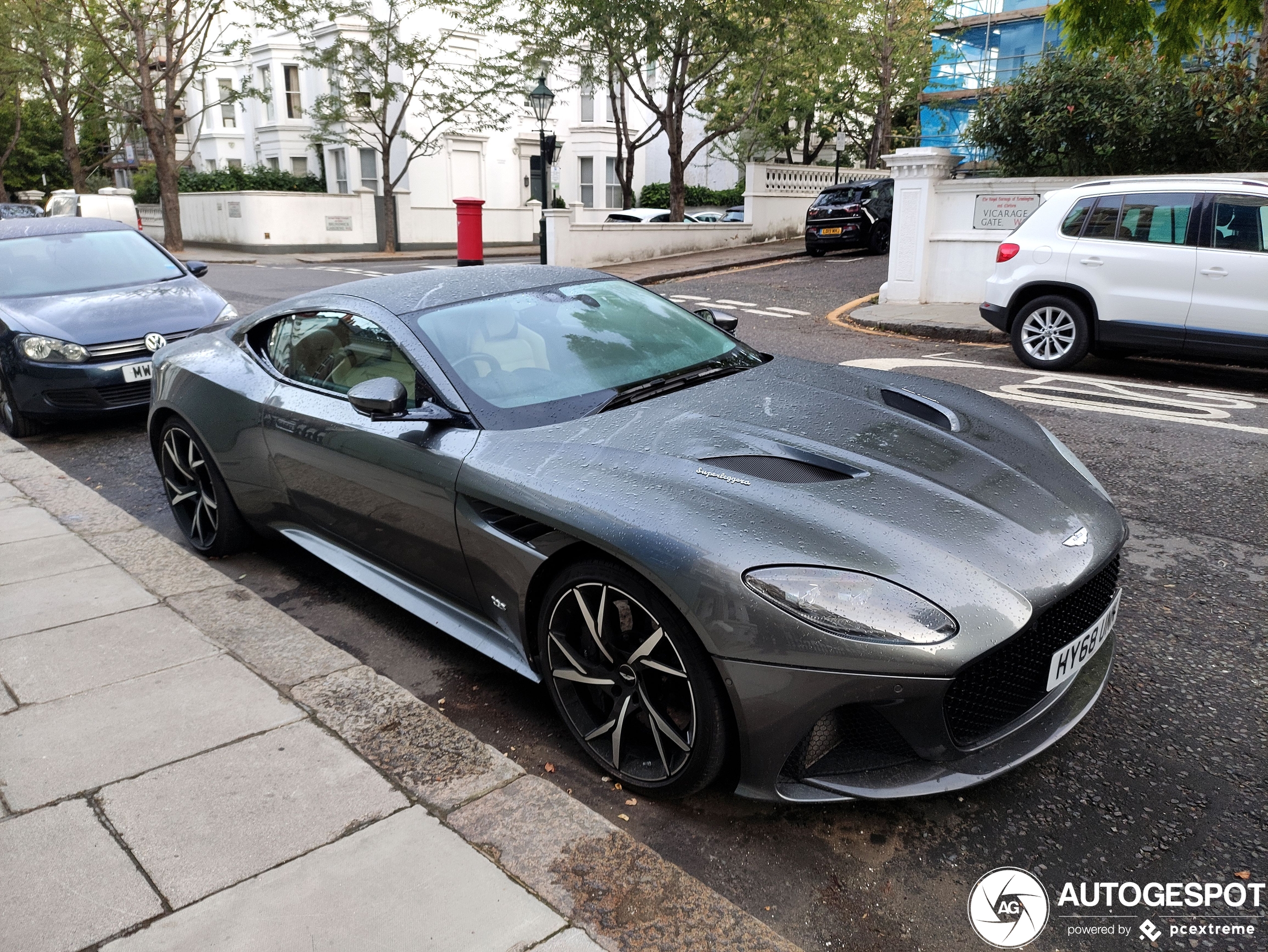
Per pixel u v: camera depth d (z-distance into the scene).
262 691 2.84
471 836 2.17
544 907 1.95
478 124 27.73
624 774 2.49
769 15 19.34
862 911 2.06
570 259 17.88
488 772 2.41
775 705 2.13
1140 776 2.48
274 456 3.68
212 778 2.40
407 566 3.20
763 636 2.11
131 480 5.64
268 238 27.44
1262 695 2.86
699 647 2.22
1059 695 2.42
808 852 2.26
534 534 2.59
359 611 3.73
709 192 32.91
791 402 3.06
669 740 2.37
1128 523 4.27
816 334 10.30
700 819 2.39
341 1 27.94
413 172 29.53
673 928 1.89
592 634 2.47
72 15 26.98
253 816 2.24
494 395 3.03
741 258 19.08
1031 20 28.00
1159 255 7.38
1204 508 4.43
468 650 3.39
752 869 2.20
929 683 2.05
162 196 27.61
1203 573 3.73
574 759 2.68
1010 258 8.25
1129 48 12.30
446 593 3.09
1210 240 7.20
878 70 27.05
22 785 2.39
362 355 3.38
